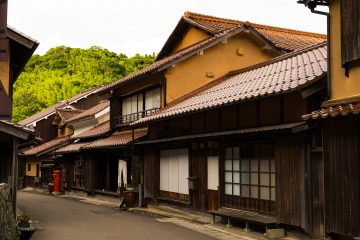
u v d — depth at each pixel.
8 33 15.06
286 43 21.67
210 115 15.18
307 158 10.45
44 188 35.59
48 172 35.03
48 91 65.88
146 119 17.88
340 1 9.41
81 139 30.64
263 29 23.81
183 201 16.86
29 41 15.43
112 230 13.21
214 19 22.70
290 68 13.79
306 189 10.40
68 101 41.47
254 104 12.96
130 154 20.84
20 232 11.45
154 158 19.12
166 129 18.14
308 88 10.18
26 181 40.59
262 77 14.64
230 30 19.72
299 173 10.62
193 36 22.58
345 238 9.27
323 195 10.08
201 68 20.12
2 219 9.13
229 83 17.25
